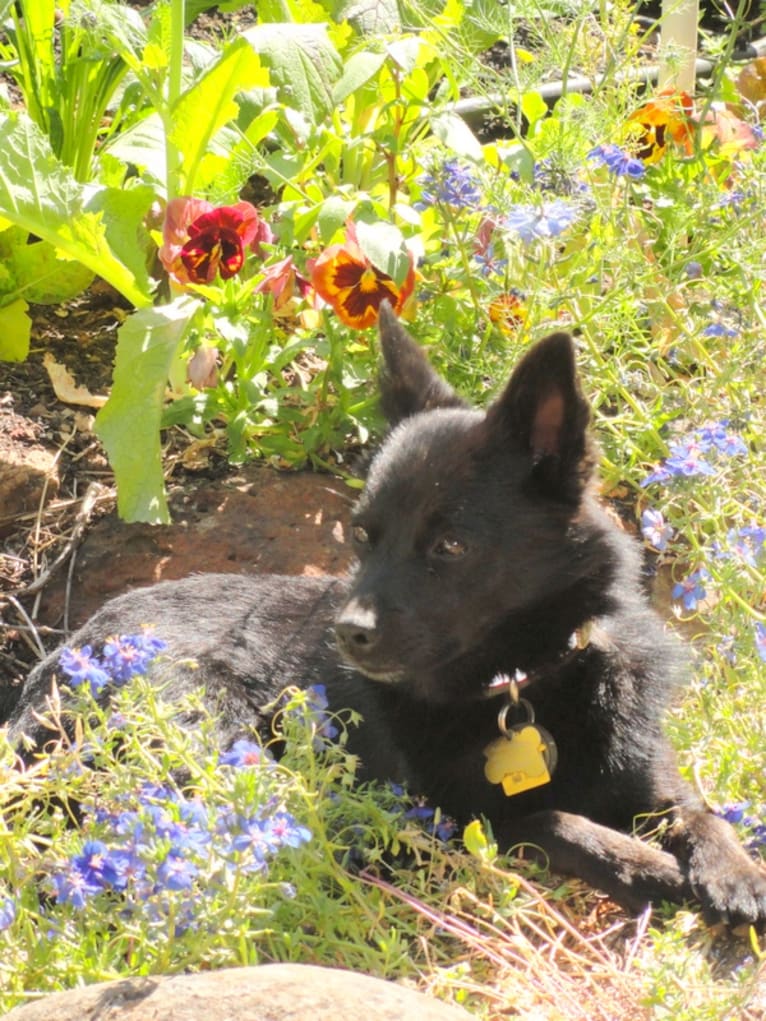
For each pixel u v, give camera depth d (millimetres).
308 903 3666
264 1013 2742
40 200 5488
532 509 4117
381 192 6297
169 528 5484
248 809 3195
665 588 5418
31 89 6449
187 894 3160
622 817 4293
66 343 6258
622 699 4297
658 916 3807
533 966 3467
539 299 5504
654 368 5945
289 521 5504
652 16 8680
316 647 4855
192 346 5668
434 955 3711
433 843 3932
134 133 6090
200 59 6227
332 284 5328
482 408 5078
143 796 3252
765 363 5445
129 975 3170
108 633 4785
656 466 4984
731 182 6492
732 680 4457
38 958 3240
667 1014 3170
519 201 5719
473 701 4355
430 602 4082
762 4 7473
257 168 5867
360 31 6375
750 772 4195
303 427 5816
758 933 3666
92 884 3141
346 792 3830
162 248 5457
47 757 3559
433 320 5848
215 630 4859
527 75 6047
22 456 5617
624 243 5688
